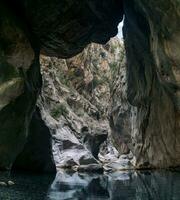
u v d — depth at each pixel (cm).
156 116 3947
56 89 6219
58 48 3381
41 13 2980
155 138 4144
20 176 2677
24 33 2659
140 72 3850
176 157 3781
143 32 3256
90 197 1753
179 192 1930
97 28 3444
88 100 7538
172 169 3919
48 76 5909
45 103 5306
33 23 3003
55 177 2967
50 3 2956
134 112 5281
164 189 2105
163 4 2295
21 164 3195
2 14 2536
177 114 3497
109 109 7000
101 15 3334
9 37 2505
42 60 5888
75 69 7362
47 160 3372
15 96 2533
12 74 2481
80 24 3231
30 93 2831
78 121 6009
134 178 3112
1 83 2428
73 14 3125
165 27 2442
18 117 2647
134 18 3322
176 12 2222
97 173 4053
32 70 2906
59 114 5559
